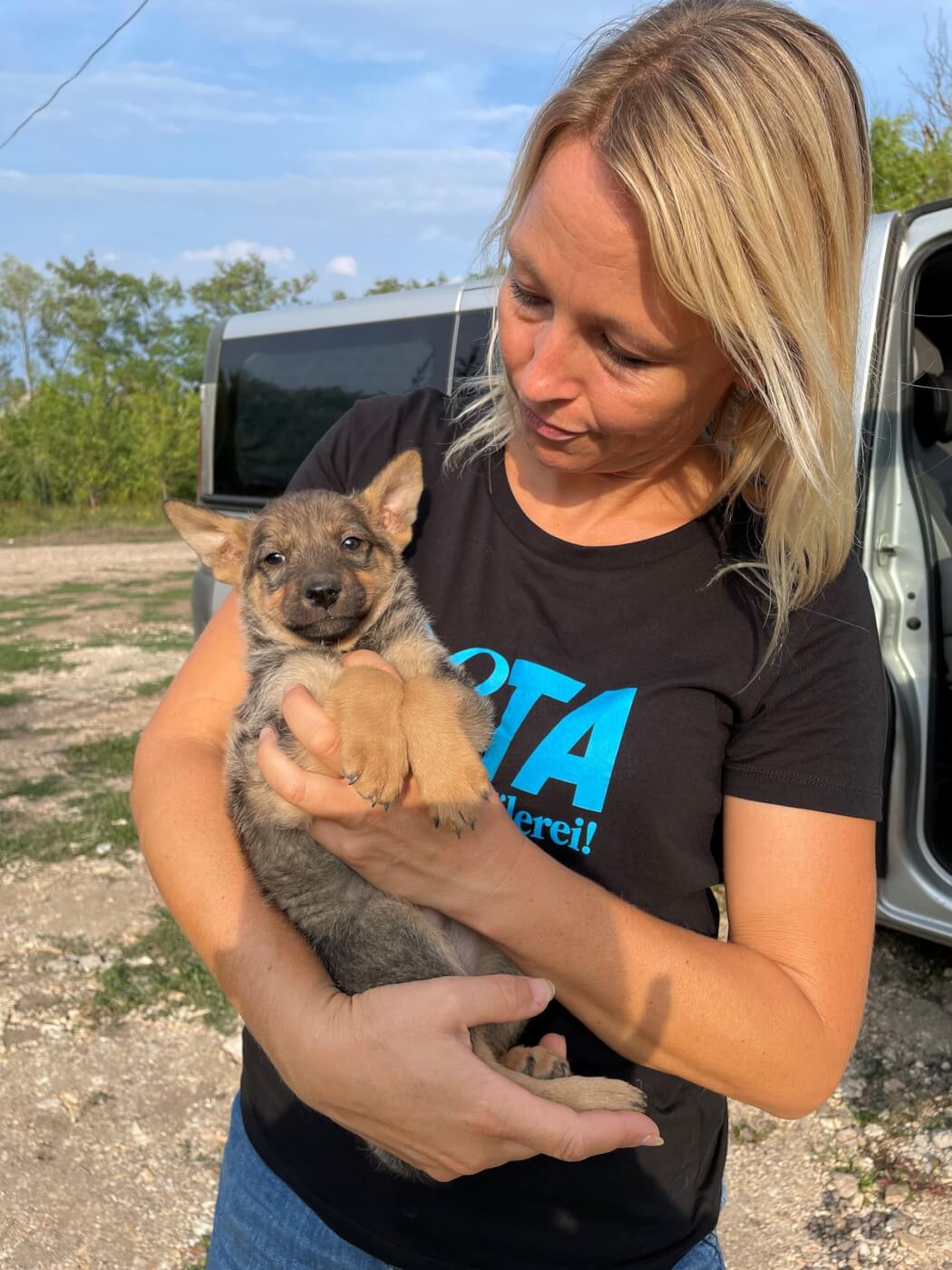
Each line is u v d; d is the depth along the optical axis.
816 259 0.49
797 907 0.53
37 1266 1.07
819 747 0.54
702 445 0.60
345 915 0.66
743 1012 0.49
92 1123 1.29
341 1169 0.55
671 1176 0.55
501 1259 0.52
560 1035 0.57
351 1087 0.44
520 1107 0.43
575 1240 0.53
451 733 0.50
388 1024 0.44
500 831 0.49
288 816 0.65
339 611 0.78
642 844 0.54
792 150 0.48
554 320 0.52
